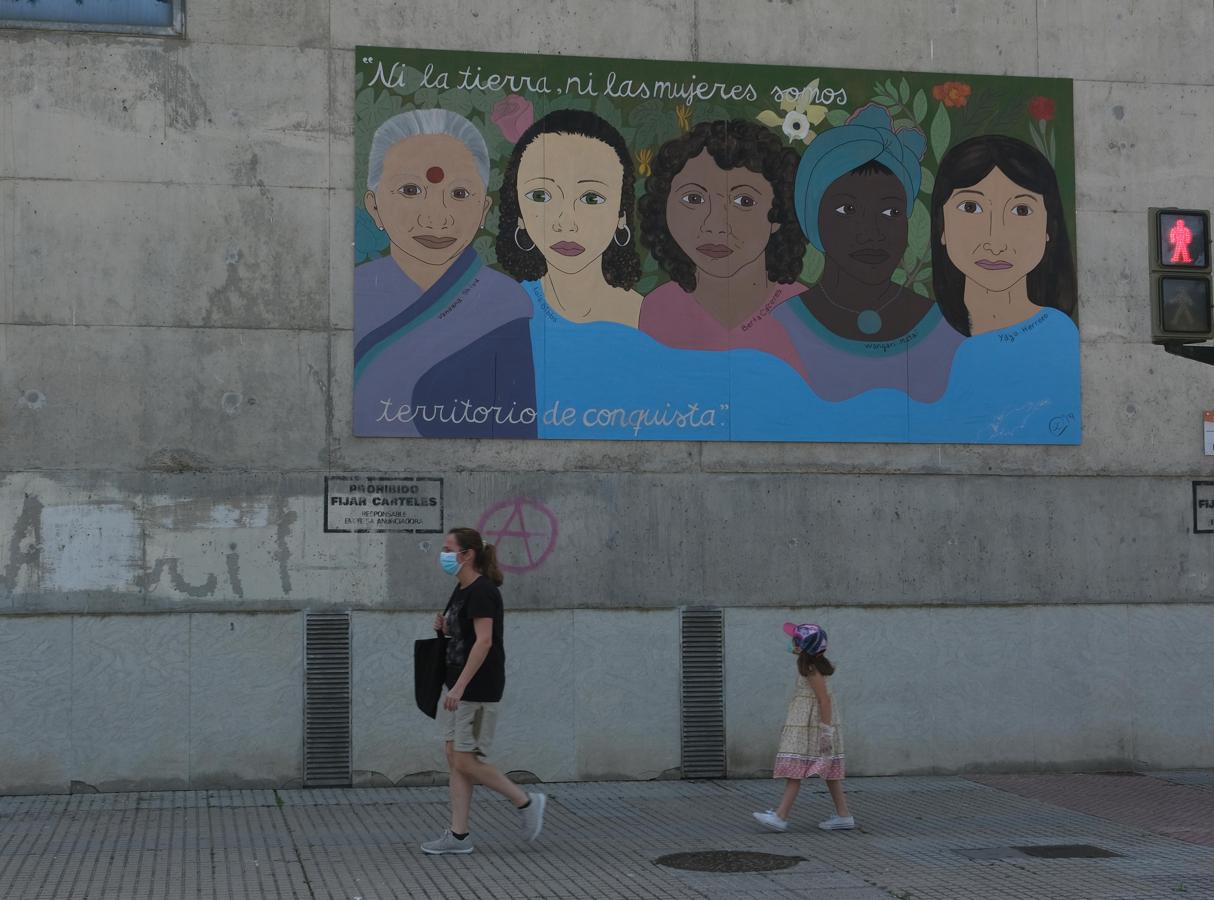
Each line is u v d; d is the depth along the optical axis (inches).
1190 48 524.7
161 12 468.4
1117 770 500.4
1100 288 515.8
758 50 499.2
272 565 458.9
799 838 380.2
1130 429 514.3
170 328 460.1
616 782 470.6
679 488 484.1
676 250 487.5
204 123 466.9
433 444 471.8
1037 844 372.8
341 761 456.8
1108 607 506.3
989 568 500.7
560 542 475.8
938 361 501.4
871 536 494.3
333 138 473.4
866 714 488.7
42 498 449.1
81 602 448.8
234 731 452.8
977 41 513.3
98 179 460.1
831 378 494.0
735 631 482.9
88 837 375.2
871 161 502.3
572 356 479.5
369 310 469.4
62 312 454.9
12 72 458.6
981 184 508.4
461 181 477.4
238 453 460.4
